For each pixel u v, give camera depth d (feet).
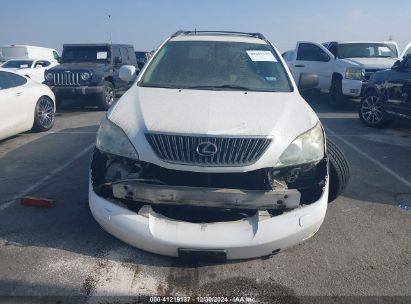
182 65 12.66
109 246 10.04
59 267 9.12
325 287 8.68
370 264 9.58
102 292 8.34
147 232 8.24
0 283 8.50
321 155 9.33
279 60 13.16
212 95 10.69
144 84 11.93
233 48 13.46
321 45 36.11
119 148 8.94
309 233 8.78
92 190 9.25
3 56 61.41
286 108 10.03
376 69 30.78
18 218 11.48
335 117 29.78
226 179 8.62
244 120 9.04
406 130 24.99
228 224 8.28
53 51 67.87
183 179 8.63
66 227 10.98
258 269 9.25
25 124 21.40
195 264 9.38
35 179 14.80
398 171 16.55
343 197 13.61
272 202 8.22
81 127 25.17
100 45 36.27
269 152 8.47
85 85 31.83
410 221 11.93
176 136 8.55
